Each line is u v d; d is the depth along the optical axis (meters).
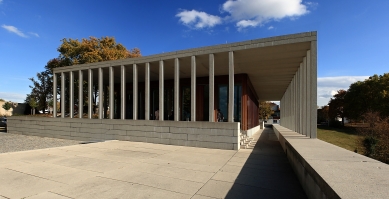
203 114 17.53
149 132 12.45
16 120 19.62
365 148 17.48
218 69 15.04
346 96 40.75
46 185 4.93
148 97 13.38
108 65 15.02
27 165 6.79
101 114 15.09
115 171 6.13
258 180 5.34
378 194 2.25
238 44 10.81
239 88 16.55
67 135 16.02
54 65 31.19
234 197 4.22
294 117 15.35
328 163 3.88
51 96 35.06
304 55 11.34
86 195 4.33
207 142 10.71
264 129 32.16
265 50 10.70
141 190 4.61
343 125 44.59
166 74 17.56
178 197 4.23
